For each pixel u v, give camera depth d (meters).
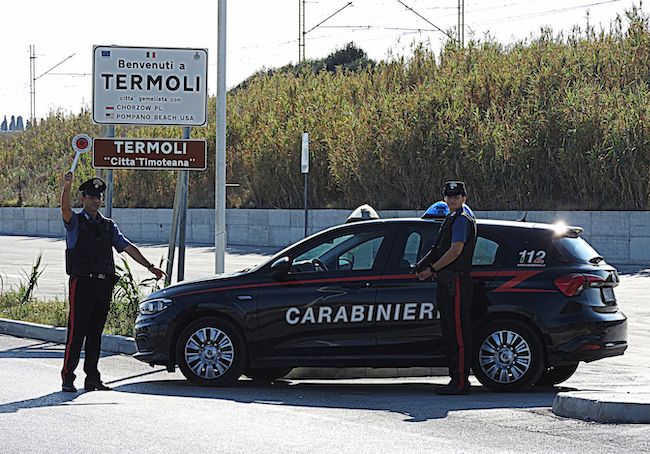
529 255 14.03
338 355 14.20
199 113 20.78
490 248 14.16
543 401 13.26
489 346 13.99
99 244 14.15
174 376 15.83
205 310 14.57
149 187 53.75
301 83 60.81
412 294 14.03
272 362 14.39
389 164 41.47
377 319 14.10
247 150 49.97
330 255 14.53
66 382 14.03
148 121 20.70
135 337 15.13
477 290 13.95
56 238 54.91
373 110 44.59
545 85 42.03
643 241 34.19
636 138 35.72
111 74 20.64
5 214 61.34
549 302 13.77
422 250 14.27
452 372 13.79
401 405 13.01
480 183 39.19
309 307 14.27
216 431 11.14
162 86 20.67
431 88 44.28
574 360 13.74
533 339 13.84
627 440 10.70
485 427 11.41
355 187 43.22
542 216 36.28
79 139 18.00
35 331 20.19
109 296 14.26
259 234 45.50
